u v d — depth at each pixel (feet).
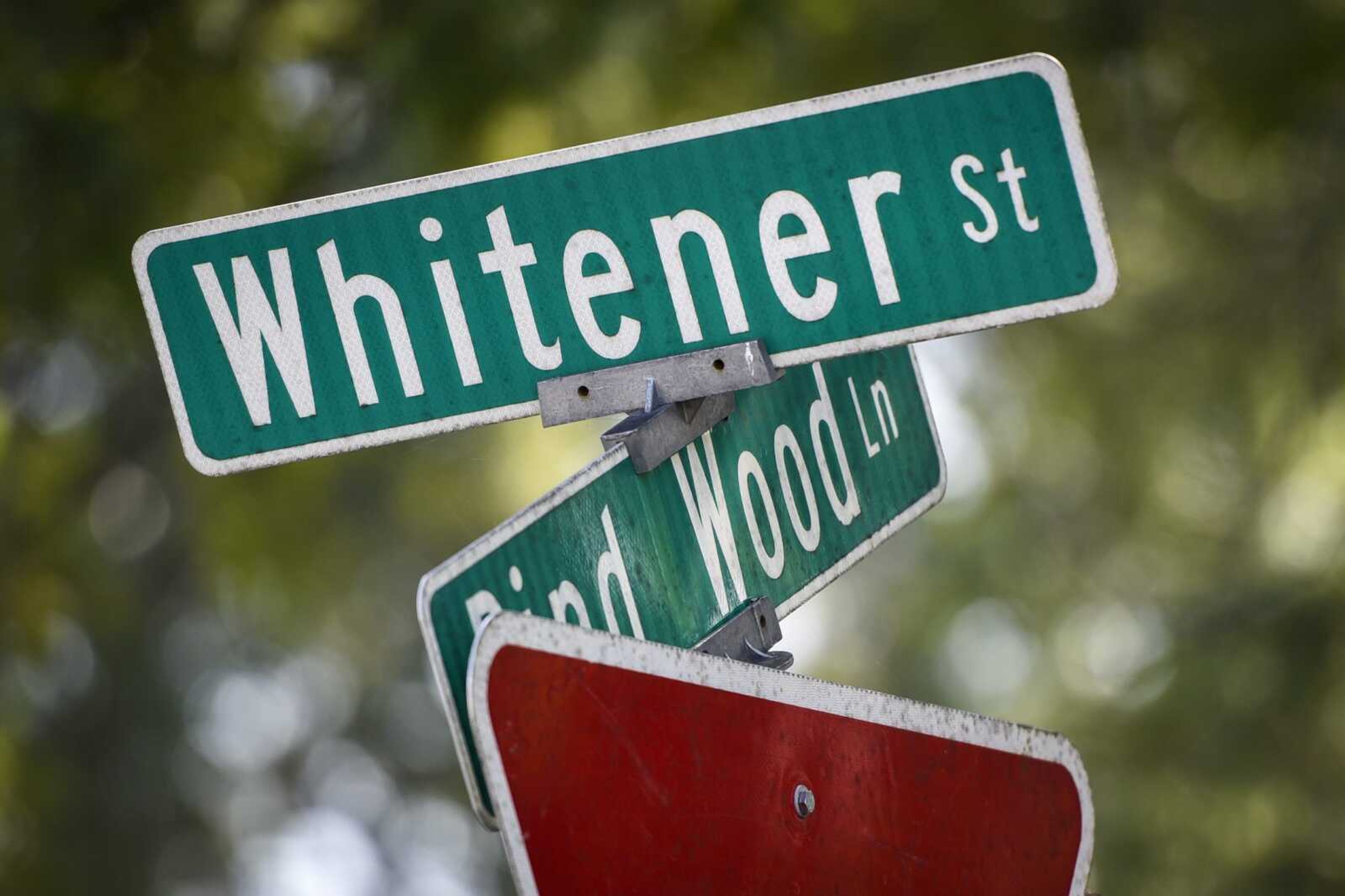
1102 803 94.68
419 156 72.38
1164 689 95.25
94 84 75.46
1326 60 75.87
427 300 19.79
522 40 70.74
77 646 170.60
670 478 20.31
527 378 19.76
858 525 23.85
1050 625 124.98
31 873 130.62
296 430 19.85
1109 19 79.82
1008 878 20.93
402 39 71.61
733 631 20.65
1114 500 113.19
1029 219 19.39
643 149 19.70
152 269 19.94
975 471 134.31
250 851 205.67
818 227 19.57
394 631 171.94
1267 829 89.56
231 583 97.55
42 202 77.46
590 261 19.72
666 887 16.88
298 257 19.89
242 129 78.33
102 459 116.88
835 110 19.56
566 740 16.33
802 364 19.97
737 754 17.84
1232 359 98.12
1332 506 95.04
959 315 19.42
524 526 17.79
